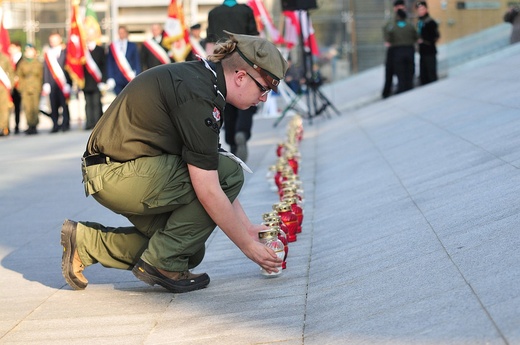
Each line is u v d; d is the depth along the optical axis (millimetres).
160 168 4555
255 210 7246
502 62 15656
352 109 19234
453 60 18828
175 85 4488
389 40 18859
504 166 6027
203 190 4531
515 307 3281
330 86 26562
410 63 18766
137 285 5051
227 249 5883
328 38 27281
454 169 6695
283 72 4570
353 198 7082
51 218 7758
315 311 4102
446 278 3963
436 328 3373
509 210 4695
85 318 4371
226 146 13367
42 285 5172
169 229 4684
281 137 14469
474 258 4109
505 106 9023
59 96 19500
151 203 4582
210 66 4578
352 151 10211
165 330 4062
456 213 5184
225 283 4910
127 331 4094
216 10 10266
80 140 16969
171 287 4727
